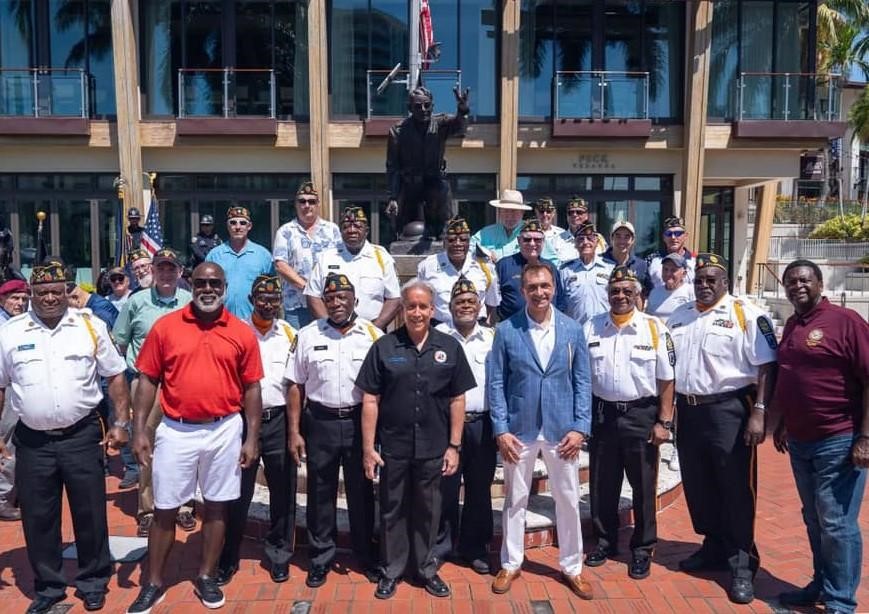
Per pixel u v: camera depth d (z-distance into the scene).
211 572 4.23
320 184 17.25
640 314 4.66
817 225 26.66
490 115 17.72
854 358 3.93
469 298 4.68
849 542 4.02
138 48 17.53
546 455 4.34
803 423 4.10
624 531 5.38
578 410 4.32
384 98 17.55
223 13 17.67
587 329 4.77
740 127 17.48
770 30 18.08
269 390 4.61
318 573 4.48
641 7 17.92
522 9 17.75
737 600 4.26
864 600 4.28
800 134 17.52
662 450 7.01
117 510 5.96
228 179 18.06
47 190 17.97
